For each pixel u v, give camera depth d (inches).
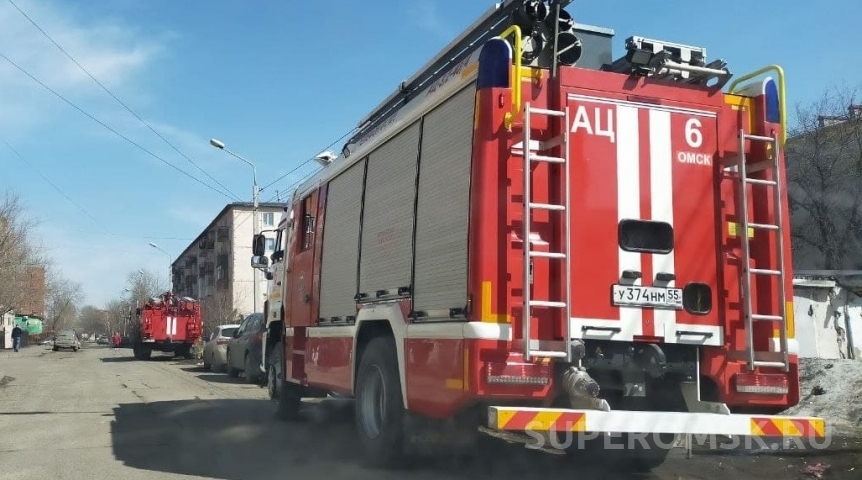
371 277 294.2
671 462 293.4
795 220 786.2
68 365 1148.5
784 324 228.7
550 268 213.3
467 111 227.9
